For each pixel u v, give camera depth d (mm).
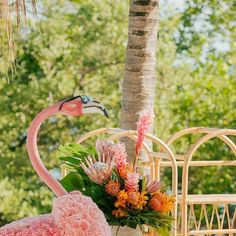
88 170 3697
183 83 11133
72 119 10891
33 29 10656
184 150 11180
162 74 11008
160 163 5121
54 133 10898
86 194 3717
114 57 10961
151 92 5422
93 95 10859
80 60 10930
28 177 10852
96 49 10930
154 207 3648
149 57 5410
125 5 10906
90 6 10922
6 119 10812
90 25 10914
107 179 3680
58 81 10703
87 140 10844
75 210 3281
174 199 3699
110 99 10859
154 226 3668
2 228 3312
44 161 10891
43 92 10773
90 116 10898
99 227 3287
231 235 5168
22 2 4387
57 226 3291
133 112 5363
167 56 10938
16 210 10578
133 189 3631
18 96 10766
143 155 5242
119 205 3609
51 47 10648
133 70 5387
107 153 3732
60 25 10773
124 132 4738
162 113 10922
